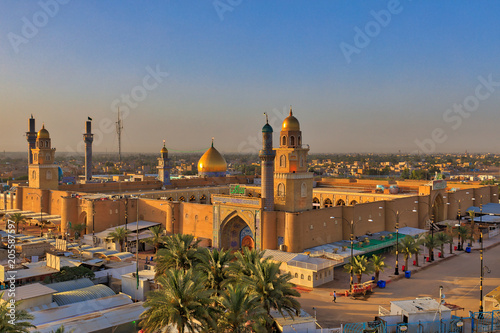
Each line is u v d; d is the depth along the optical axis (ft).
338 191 264.31
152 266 145.28
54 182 265.13
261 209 173.06
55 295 111.24
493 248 196.85
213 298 86.22
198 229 198.90
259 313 83.97
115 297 113.29
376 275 141.18
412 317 101.04
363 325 99.66
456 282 143.64
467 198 276.41
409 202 226.58
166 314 80.28
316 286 139.03
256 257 102.37
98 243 193.98
